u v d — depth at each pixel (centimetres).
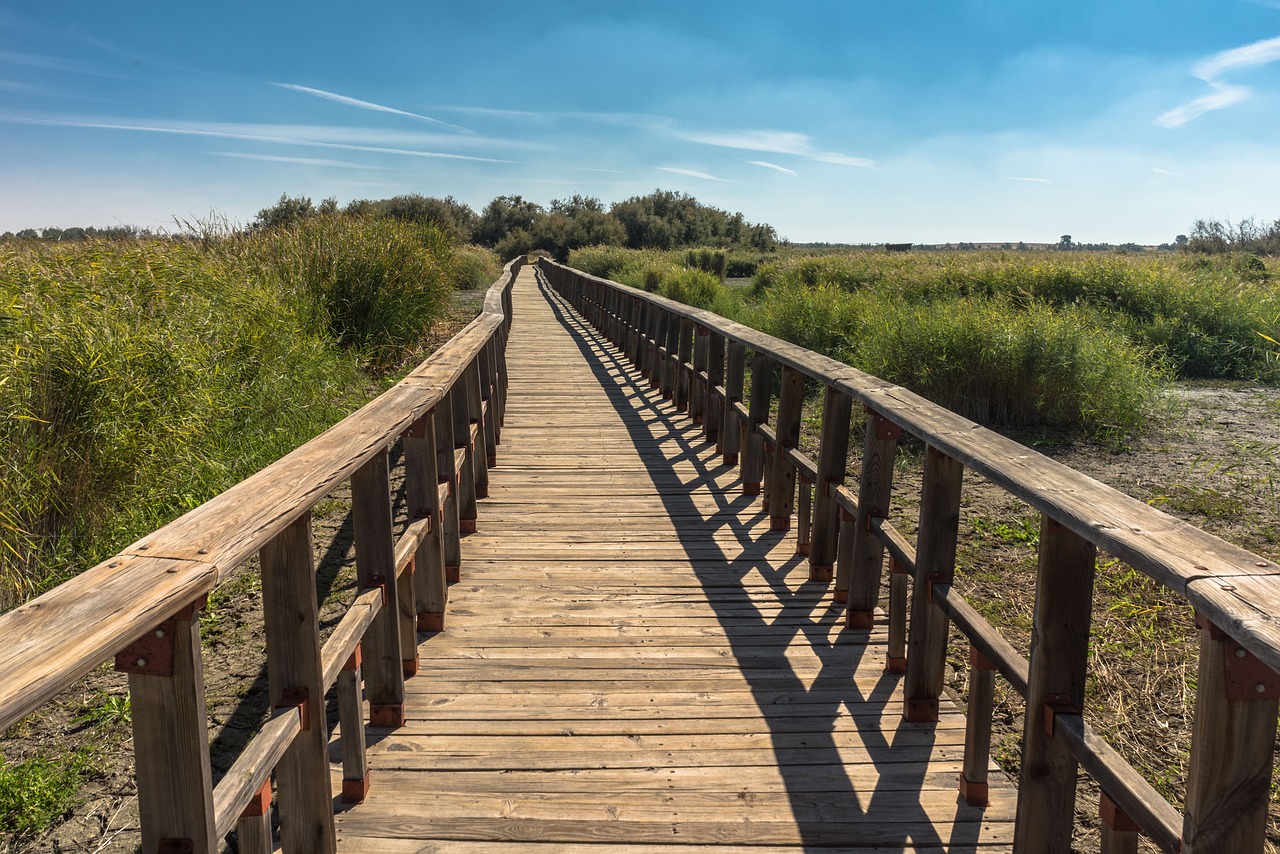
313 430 615
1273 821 240
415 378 334
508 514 487
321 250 942
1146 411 776
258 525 148
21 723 289
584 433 702
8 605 368
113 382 451
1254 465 615
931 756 256
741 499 516
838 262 1788
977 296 1152
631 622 347
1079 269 1280
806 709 282
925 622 267
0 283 571
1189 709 298
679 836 219
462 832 220
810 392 919
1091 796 250
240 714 288
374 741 261
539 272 3628
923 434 237
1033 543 458
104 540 414
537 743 260
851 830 222
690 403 738
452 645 327
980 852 215
